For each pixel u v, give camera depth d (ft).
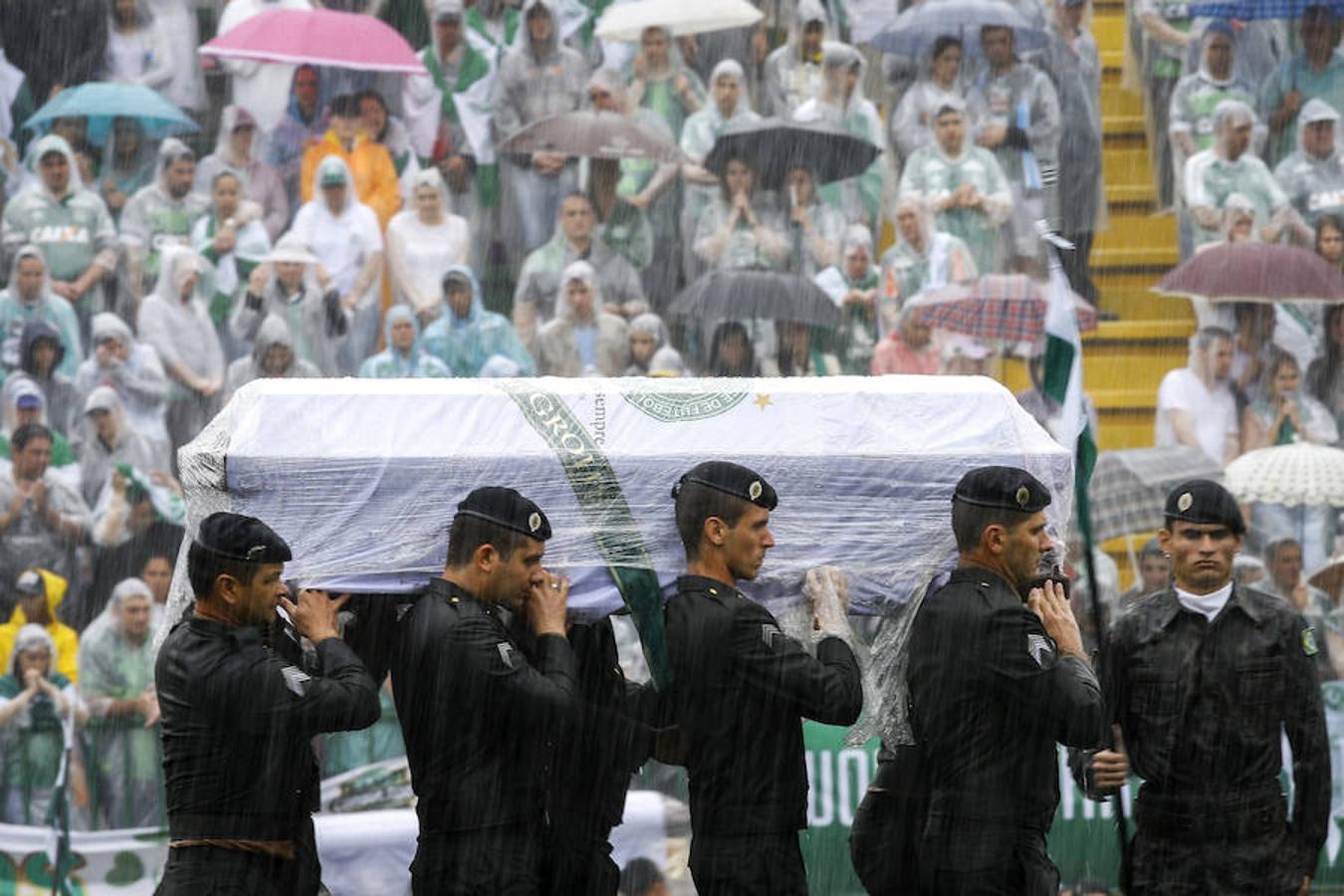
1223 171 141.59
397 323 130.41
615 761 60.90
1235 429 134.51
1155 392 138.31
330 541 58.13
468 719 56.44
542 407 59.62
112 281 129.39
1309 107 142.41
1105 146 151.84
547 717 55.26
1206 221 141.18
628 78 141.59
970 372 131.13
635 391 60.39
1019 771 57.57
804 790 58.39
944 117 138.51
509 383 60.49
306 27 133.18
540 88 140.26
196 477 58.54
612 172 136.67
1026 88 141.79
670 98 141.59
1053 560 60.70
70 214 129.59
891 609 59.88
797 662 56.44
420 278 133.59
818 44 142.51
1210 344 134.82
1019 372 131.64
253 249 132.67
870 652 60.54
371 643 60.34
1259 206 141.28
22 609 115.24
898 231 138.00
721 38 142.10
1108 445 137.49
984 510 57.36
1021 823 57.62
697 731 57.62
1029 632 56.90
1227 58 144.36
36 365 124.67
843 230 137.69
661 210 137.80
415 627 56.39
